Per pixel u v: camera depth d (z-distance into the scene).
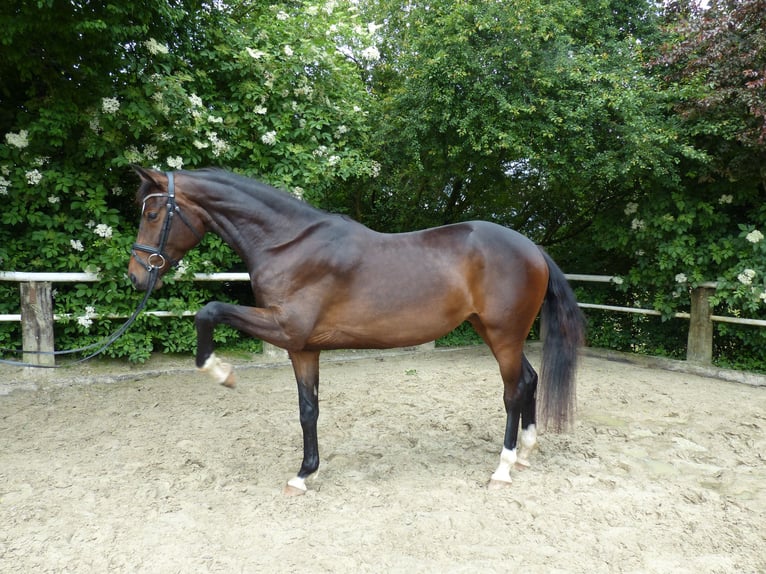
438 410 3.87
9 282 4.50
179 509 2.33
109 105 4.05
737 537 2.11
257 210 2.38
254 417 3.65
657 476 2.73
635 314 5.95
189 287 4.93
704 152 4.48
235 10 5.74
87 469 2.75
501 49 4.57
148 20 3.82
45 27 3.54
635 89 4.63
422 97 4.94
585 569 1.88
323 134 5.20
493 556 1.96
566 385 2.64
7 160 4.22
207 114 4.55
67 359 4.62
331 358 5.61
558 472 2.76
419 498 2.44
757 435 3.35
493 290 2.49
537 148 4.93
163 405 3.89
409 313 2.43
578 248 6.75
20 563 1.90
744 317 4.91
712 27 4.38
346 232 2.45
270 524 2.20
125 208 5.11
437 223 6.89
